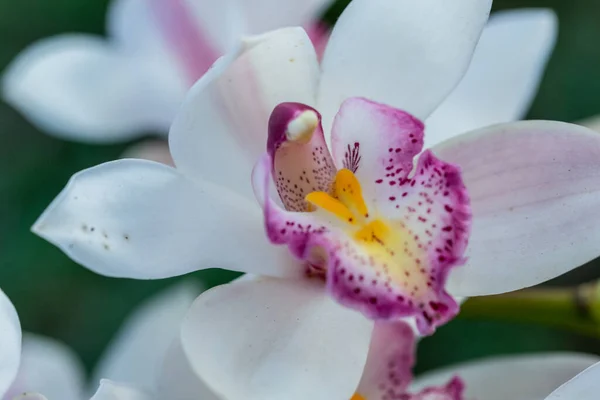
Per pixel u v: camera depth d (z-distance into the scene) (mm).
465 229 327
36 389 378
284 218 328
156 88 452
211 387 322
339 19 334
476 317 374
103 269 324
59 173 556
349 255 327
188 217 329
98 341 523
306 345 330
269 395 326
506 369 367
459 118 375
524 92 380
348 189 334
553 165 334
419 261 327
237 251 333
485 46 380
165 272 329
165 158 464
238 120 332
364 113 334
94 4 573
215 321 329
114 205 325
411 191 332
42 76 455
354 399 353
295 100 336
